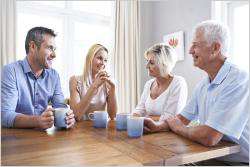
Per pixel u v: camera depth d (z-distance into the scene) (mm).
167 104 1651
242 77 1004
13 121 1088
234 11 2455
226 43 1083
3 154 708
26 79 1435
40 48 1409
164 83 1767
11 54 2480
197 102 1272
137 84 3166
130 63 3150
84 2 3162
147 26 3391
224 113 924
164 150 787
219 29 1064
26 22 2799
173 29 3016
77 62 3156
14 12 2488
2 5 2408
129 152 754
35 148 771
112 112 1637
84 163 636
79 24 3146
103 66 1779
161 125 1087
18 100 1379
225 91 993
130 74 3150
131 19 3145
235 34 2453
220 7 2480
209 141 856
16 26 2506
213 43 1071
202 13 2590
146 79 3383
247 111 962
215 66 1120
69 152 732
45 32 1428
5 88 1263
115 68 3057
